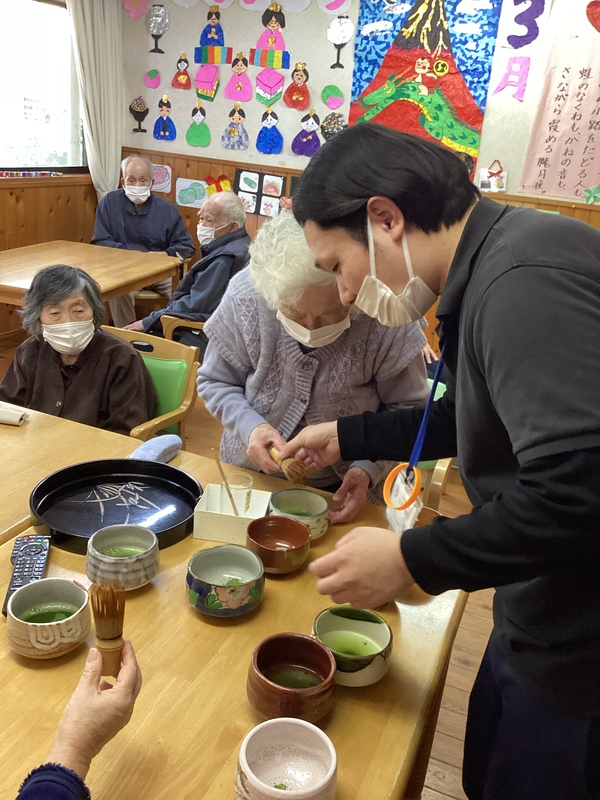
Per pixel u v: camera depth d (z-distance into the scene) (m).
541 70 4.01
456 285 0.82
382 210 0.84
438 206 0.83
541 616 0.90
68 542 1.14
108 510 1.26
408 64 4.30
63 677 0.88
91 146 5.01
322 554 1.21
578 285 0.68
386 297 0.92
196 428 3.60
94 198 5.29
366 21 4.32
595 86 3.92
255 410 1.53
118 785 0.73
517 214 0.81
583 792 0.95
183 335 3.52
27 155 4.79
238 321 1.47
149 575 1.06
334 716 0.86
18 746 0.77
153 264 3.88
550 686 0.93
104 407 2.04
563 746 0.95
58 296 1.87
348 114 4.55
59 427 1.64
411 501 1.04
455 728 1.84
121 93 5.14
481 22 4.06
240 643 0.97
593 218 4.13
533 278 0.69
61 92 4.93
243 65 4.73
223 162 5.00
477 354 0.76
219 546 1.11
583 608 0.86
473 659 2.11
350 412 1.50
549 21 3.92
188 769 0.76
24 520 1.23
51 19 4.70
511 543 0.70
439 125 4.33
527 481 0.69
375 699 0.90
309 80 4.58
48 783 0.63
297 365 1.44
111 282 3.36
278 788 0.73
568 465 0.65
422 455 1.20
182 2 4.76
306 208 0.90
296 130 4.73
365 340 1.41
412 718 0.87
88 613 0.94
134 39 5.00
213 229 3.63
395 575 0.78
